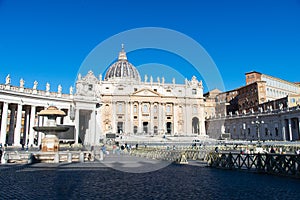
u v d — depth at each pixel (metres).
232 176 13.64
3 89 41.34
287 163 13.14
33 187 10.41
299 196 8.78
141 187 10.48
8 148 39.25
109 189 10.04
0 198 8.46
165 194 9.14
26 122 49.78
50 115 25.25
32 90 46.31
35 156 20.97
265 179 12.53
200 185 10.95
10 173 14.59
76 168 17.12
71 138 38.66
